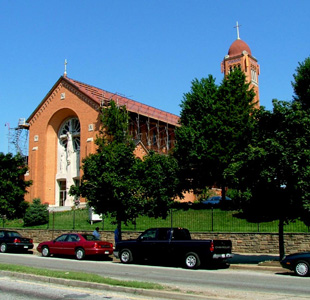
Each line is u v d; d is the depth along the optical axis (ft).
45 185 178.50
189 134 127.54
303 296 33.06
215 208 116.47
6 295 33.27
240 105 128.67
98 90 189.67
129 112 165.27
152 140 200.95
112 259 75.10
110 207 80.94
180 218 107.24
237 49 279.90
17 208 107.65
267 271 55.93
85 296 32.55
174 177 87.51
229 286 39.50
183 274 50.75
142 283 36.17
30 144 185.57
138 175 82.48
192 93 140.67
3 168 107.55
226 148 120.47
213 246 57.21
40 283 39.47
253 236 76.13
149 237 63.52
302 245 70.95
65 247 74.95
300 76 120.06
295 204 57.00
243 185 60.08
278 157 56.08
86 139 166.40
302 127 56.70
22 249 87.86
